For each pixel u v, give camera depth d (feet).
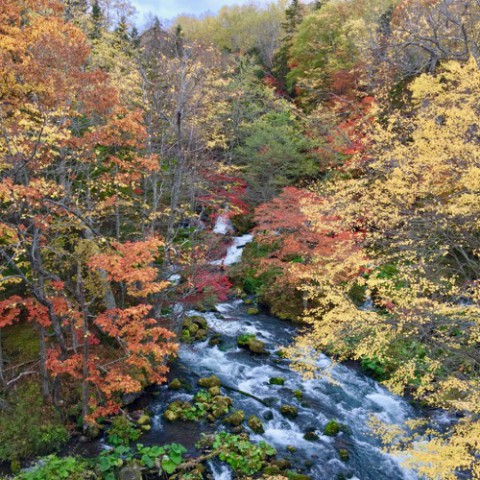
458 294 24.04
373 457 28.60
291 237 44.42
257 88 82.99
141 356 31.91
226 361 40.63
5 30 27.30
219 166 54.29
